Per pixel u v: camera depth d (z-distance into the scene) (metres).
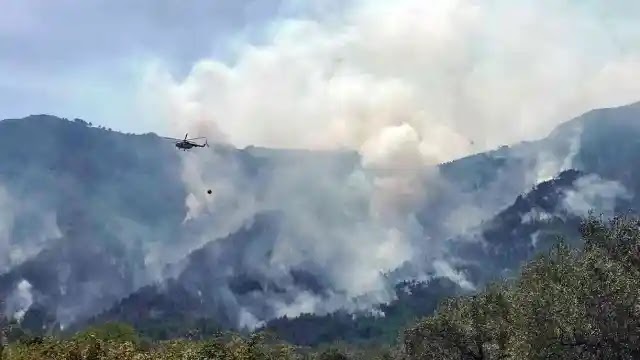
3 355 49.47
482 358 59.00
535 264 42.50
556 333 33.84
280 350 57.44
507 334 51.28
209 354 53.03
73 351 49.31
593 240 39.59
